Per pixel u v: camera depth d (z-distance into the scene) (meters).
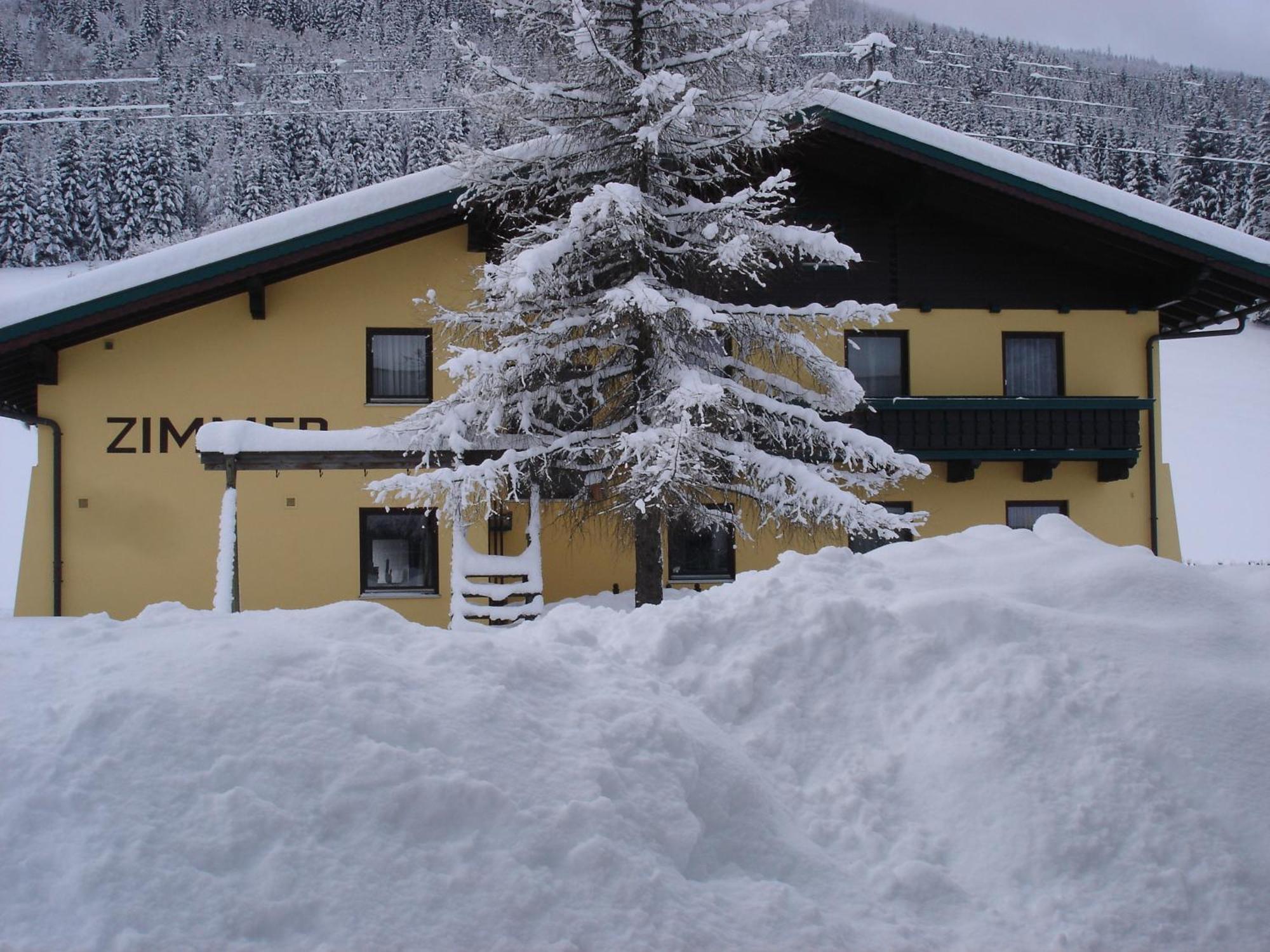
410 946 2.78
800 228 10.76
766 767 4.40
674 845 3.51
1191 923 3.56
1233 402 41.34
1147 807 3.98
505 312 10.73
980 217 14.76
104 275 12.41
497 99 10.91
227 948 2.64
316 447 10.88
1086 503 15.02
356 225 12.82
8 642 4.13
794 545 13.53
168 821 2.96
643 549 10.95
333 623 4.49
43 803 2.95
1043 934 3.50
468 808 3.27
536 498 11.70
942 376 14.77
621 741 3.89
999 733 4.36
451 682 3.96
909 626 5.12
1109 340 15.08
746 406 11.17
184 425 13.53
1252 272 13.63
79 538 13.34
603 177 11.10
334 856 2.99
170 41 100.75
